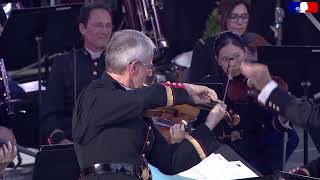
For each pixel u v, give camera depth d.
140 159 14.05
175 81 23.45
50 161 15.77
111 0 27.94
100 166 13.73
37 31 22.61
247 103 19.48
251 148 19.92
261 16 32.84
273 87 11.78
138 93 13.44
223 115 14.91
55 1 30.14
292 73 20.05
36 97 24.39
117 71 14.06
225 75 19.89
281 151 20.25
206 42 23.22
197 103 13.98
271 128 19.92
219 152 16.53
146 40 14.15
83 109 13.75
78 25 22.88
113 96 13.41
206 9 34.44
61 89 22.22
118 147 13.77
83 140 13.83
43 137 22.48
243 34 24.11
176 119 14.77
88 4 22.55
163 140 14.82
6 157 15.48
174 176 15.18
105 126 13.72
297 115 11.84
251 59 20.17
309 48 19.42
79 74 22.08
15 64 23.53
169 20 33.97
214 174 15.27
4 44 22.53
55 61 22.30
